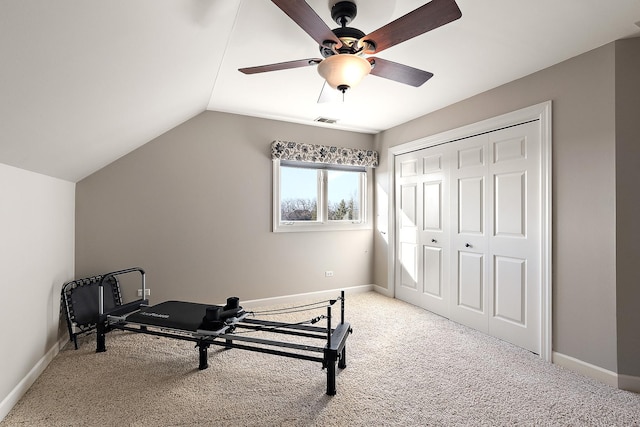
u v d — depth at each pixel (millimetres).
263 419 1770
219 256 3658
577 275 2336
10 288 1872
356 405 1909
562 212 2420
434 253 3658
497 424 1754
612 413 1857
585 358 2291
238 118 3750
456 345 2789
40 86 1359
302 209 4223
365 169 4625
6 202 1836
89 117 1977
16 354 1925
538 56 2338
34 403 1895
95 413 1805
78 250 3029
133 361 2439
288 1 1290
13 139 1630
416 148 3883
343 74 1708
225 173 3684
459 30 1995
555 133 2457
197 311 2574
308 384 2143
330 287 4344
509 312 2836
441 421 1772
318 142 4246
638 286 2098
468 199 3230
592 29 1989
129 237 3244
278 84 2875
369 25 1932
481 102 3062
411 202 4012
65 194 2775
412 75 1938
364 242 4590
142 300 3006
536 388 2113
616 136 2121
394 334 3035
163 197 3387
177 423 1729
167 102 2611
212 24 1772
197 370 2314
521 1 1714
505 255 2867
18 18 950
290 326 2383
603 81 2180
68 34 1171
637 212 2094
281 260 4008
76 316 2699
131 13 1300
